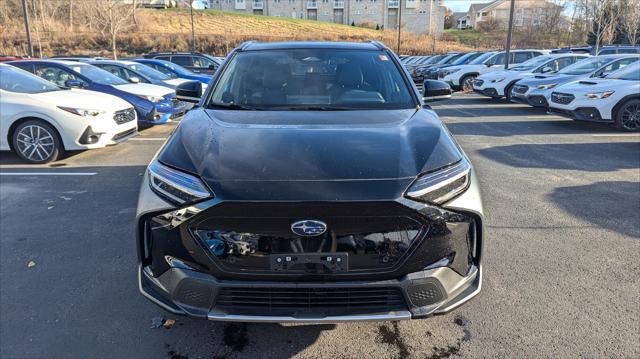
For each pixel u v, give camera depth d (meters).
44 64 9.23
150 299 2.43
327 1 93.75
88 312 3.05
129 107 7.91
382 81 3.60
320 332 2.86
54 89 7.66
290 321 2.25
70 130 6.94
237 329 2.89
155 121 9.33
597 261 3.76
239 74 3.65
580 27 41.03
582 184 5.91
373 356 2.63
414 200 2.24
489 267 3.66
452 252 2.35
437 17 91.00
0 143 7.03
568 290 3.31
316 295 2.27
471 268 2.47
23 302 3.16
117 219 4.73
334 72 3.67
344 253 2.23
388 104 3.36
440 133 2.82
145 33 51.78
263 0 95.88
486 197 5.39
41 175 6.43
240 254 2.25
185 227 2.28
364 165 2.37
